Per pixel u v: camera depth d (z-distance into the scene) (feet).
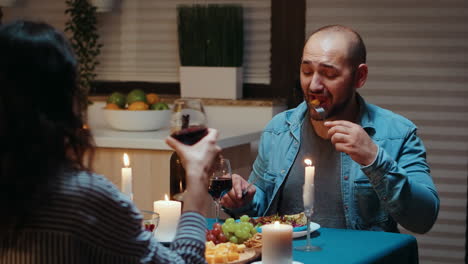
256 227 7.03
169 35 14.51
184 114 5.14
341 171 7.72
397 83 13.43
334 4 13.53
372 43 13.46
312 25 13.69
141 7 14.60
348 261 6.05
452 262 13.51
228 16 13.66
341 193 7.70
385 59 13.43
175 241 4.44
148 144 11.03
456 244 13.46
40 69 3.84
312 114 7.60
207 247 6.17
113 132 11.87
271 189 8.29
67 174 3.97
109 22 14.80
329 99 7.55
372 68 13.51
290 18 13.80
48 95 3.89
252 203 8.03
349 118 7.90
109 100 12.41
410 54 13.32
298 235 6.84
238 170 12.44
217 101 13.78
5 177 3.80
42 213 3.89
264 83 14.08
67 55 3.99
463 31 13.03
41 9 15.10
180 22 13.92
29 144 3.81
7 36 3.85
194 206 4.53
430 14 13.15
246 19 14.02
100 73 14.98
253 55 14.08
